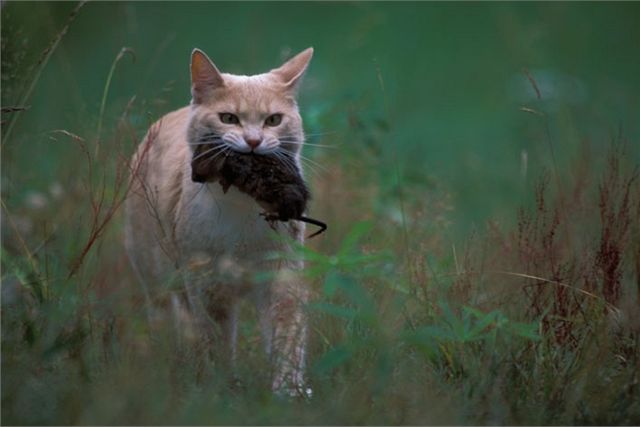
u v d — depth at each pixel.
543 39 23.97
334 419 8.12
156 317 10.51
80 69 23.00
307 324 9.70
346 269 9.20
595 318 9.54
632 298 10.04
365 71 24.44
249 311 11.23
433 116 23.17
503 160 18.53
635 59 25.67
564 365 9.04
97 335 9.34
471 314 9.50
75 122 14.01
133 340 9.45
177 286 10.49
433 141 21.11
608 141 16.78
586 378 8.80
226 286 10.32
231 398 8.60
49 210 12.11
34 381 8.47
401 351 9.11
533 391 8.73
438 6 29.34
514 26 22.39
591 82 23.31
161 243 10.72
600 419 8.37
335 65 18.08
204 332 9.93
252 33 20.02
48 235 11.48
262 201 9.55
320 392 8.77
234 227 10.18
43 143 14.06
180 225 10.51
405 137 20.80
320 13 28.06
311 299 10.31
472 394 8.55
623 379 8.80
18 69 12.16
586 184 11.95
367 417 8.16
